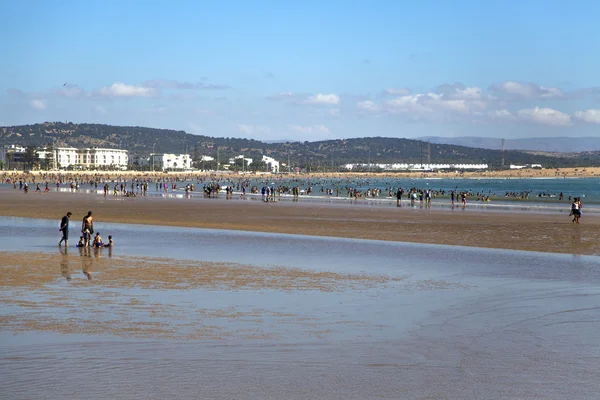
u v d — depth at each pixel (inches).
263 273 806.5
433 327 518.3
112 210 2242.9
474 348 456.1
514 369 407.2
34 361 415.2
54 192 4175.7
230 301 621.3
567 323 536.4
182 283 723.4
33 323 518.0
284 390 364.5
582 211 2517.2
